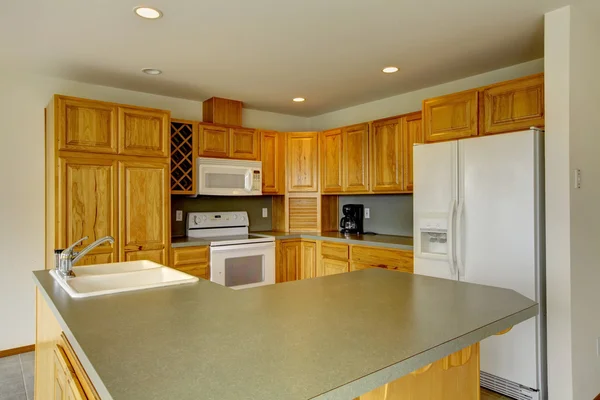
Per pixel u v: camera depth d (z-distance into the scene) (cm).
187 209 405
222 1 202
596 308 233
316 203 443
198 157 373
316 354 93
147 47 264
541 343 222
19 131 317
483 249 240
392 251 324
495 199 235
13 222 315
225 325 115
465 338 108
